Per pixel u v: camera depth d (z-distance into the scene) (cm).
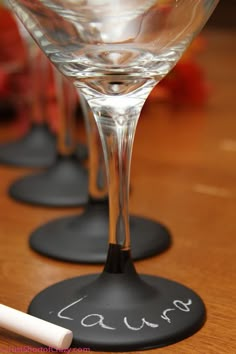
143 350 30
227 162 66
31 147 68
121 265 34
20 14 28
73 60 28
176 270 40
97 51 28
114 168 33
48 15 27
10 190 56
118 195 33
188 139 76
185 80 91
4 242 45
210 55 136
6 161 66
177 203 54
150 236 44
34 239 44
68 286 35
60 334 30
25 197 54
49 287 35
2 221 50
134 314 32
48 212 52
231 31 186
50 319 32
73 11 26
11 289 37
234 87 107
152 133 79
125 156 32
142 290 33
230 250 43
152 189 58
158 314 32
